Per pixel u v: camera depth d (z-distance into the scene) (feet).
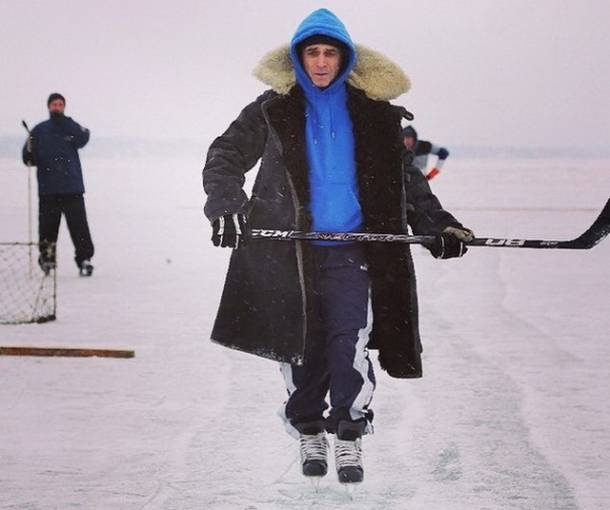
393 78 19.93
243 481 21.06
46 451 22.88
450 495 20.27
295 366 20.67
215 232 19.43
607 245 67.00
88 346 32.96
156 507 19.61
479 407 26.43
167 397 27.53
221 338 20.13
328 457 22.61
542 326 37.60
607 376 29.76
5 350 32.81
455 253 20.02
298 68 19.84
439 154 58.08
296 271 19.88
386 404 26.76
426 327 37.27
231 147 20.04
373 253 20.13
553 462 22.17
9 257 62.28
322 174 19.97
